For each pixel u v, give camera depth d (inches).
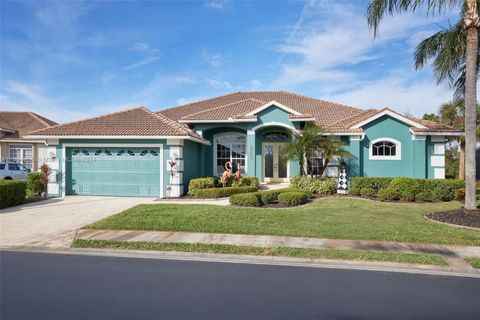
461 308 200.1
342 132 743.7
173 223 412.5
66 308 193.2
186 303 201.5
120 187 695.7
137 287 228.1
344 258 296.5
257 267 278.4
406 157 762.2
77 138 689.0
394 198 611.8
